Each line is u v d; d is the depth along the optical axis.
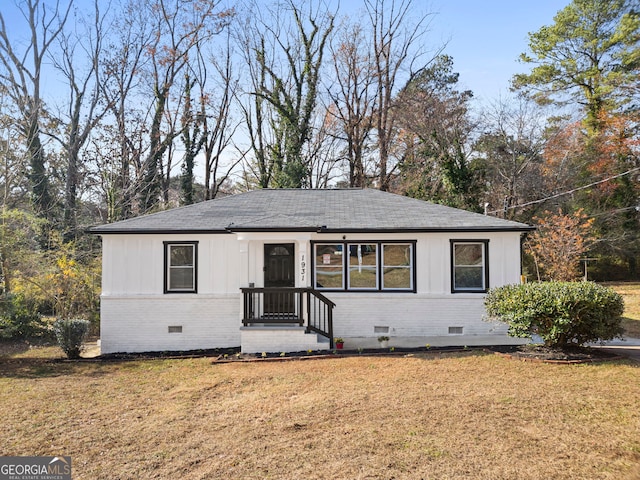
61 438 7.20
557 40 34.78
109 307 14.00
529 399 8.37
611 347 13.08
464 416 7.63
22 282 18.38
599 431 6.89
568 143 34.38
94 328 18.59
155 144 32.09
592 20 33.50
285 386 9.76
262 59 34.75
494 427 7.14
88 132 30.75
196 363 12.23
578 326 11.12
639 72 30.89
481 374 10.17
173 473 5.97
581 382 9.32
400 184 32.97
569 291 10.99
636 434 6.75
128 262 14.02
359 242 14.10
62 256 19.81
